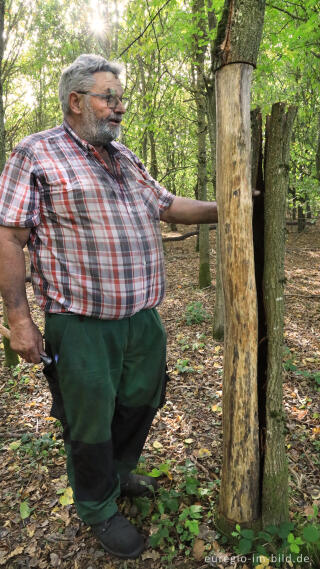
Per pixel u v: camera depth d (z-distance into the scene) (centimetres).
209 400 312
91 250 156
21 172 152
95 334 162
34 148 153
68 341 160
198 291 691
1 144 383
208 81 412
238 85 141
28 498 214
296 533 171
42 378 371
